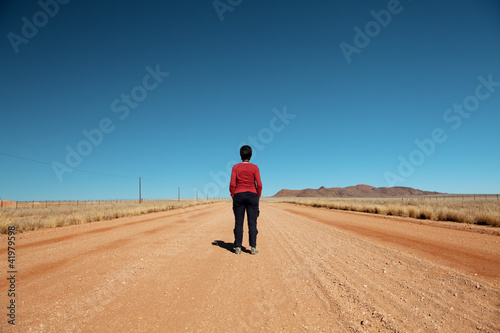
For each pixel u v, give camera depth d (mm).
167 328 2346
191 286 3504
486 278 3535
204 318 2561
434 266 4188
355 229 9219
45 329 2271
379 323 2396
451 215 12977
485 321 2350
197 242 6887
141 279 3758
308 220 13219
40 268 4281
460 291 3096
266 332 2287
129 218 17156
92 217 15930
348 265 4426
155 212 25453
